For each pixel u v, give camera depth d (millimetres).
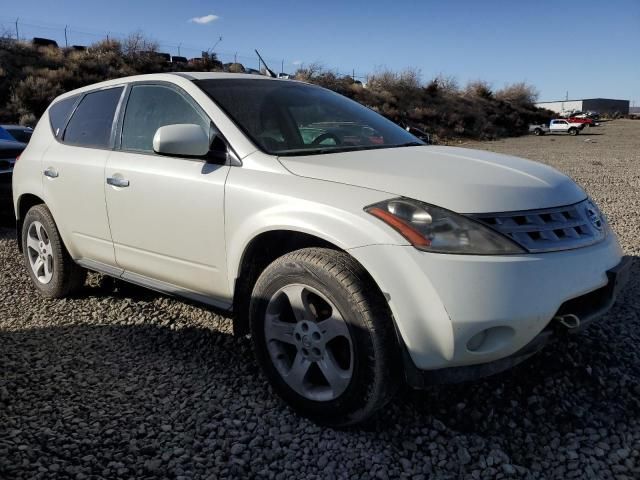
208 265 3375
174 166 3521
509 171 2998
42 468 2559
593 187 11977
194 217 3361
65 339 4000
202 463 2615
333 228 2717
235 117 3445
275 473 2551
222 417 2980
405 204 2637
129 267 3998
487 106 60688
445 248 2520
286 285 2900
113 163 3938
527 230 2631
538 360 3381
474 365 2582
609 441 2723
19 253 6543
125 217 3832
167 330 4117
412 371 2600
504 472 2533
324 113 3891
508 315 2473
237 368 3512
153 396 3199
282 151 3316
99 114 4344
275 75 4906
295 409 2955
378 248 2584
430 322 2496
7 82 32156
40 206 4805
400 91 55781
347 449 2703
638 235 6734
